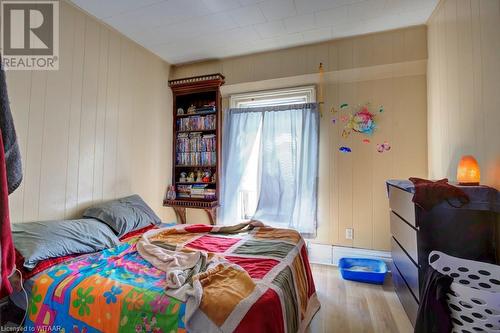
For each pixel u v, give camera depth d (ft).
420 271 5.12
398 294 7.09
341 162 9.50
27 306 4.53
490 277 4.37
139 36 9.07
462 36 6.15
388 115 9.02
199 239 6.88
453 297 3.90
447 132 7.00
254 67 10.52
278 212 9.92
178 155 11.53
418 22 8.38
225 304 3.52
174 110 11.54
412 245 5.55
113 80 8.55
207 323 3.39
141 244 6.21
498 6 4.76
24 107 6.10
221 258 5.23
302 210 9.66
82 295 4.15
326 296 7.32
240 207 10.68
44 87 6.52
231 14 7.82
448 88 6.93
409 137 8.80
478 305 3.67
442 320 3.95
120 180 8.79
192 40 9.38
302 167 9.66
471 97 5.74
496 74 4.85
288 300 4.38
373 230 9.12
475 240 5.00
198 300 3.58
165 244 6.37
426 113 8.64
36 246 5.07
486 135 5.17
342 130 9.52
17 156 3.59
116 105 8.66
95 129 7.89
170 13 7.72
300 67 9.87
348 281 8.23
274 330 3.62
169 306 3.64
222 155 11.00
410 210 5.62
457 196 4.83
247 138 10.58
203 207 10.27
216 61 11.12
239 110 10.70
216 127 10.78
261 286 4.08
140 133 9.71
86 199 7.59
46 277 4.63
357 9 7.63
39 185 6.38
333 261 9.52
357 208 9.30
